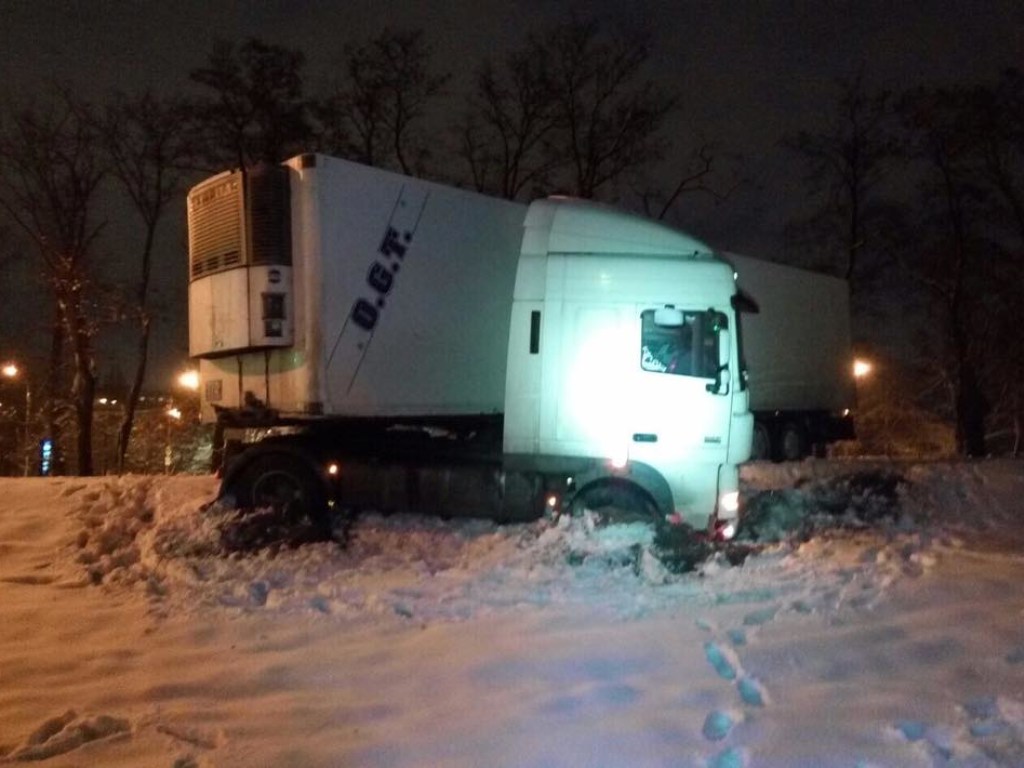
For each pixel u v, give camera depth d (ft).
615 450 34.40
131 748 18.34
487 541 34.65
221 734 18.80
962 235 105.91
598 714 19.16
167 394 114.73
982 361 118.93
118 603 28.73
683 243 35.35
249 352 36.58
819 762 16.56
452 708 19.84
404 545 35.55
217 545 34.40
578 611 25.76
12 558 35.76
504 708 19.66
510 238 40.68
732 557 32.14
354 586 29.45
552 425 34.73
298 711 19.94
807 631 23.24
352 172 35.53
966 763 16.30
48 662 23.34
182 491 42.22
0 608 28.48
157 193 97.35
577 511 34.63
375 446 38.40
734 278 35.29
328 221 34.83
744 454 34.86
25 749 18.17
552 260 34.88
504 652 22.75
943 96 101.19
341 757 17.72
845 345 79.41
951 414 139.44
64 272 94.27
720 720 18.49
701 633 23.63
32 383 120.26
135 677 22.22
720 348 34.65
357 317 35.47
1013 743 16.87
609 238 35.04
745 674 20.74
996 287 111.14
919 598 25.62
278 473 37.50
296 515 37.17
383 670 22.13
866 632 22.91
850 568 29.45
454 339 38.45
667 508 34.42
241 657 23.40
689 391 34.50
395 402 36.47
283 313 34.99
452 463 37.14
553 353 34.71
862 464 64.54
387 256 36.42
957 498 52.29
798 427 74.28
